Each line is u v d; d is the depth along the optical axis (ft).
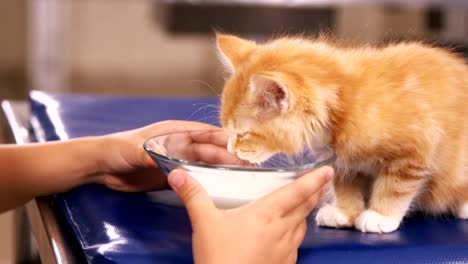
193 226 2.39
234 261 2.32
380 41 3.25
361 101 2.82
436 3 6.63
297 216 2.45
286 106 2.80
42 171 2.93
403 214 2.89
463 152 2.97
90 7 9.84
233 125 2.98
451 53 3.17
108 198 2.89
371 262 2.52
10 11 9.61
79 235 2.66
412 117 2.80
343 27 9.91
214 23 8.09
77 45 9.92
